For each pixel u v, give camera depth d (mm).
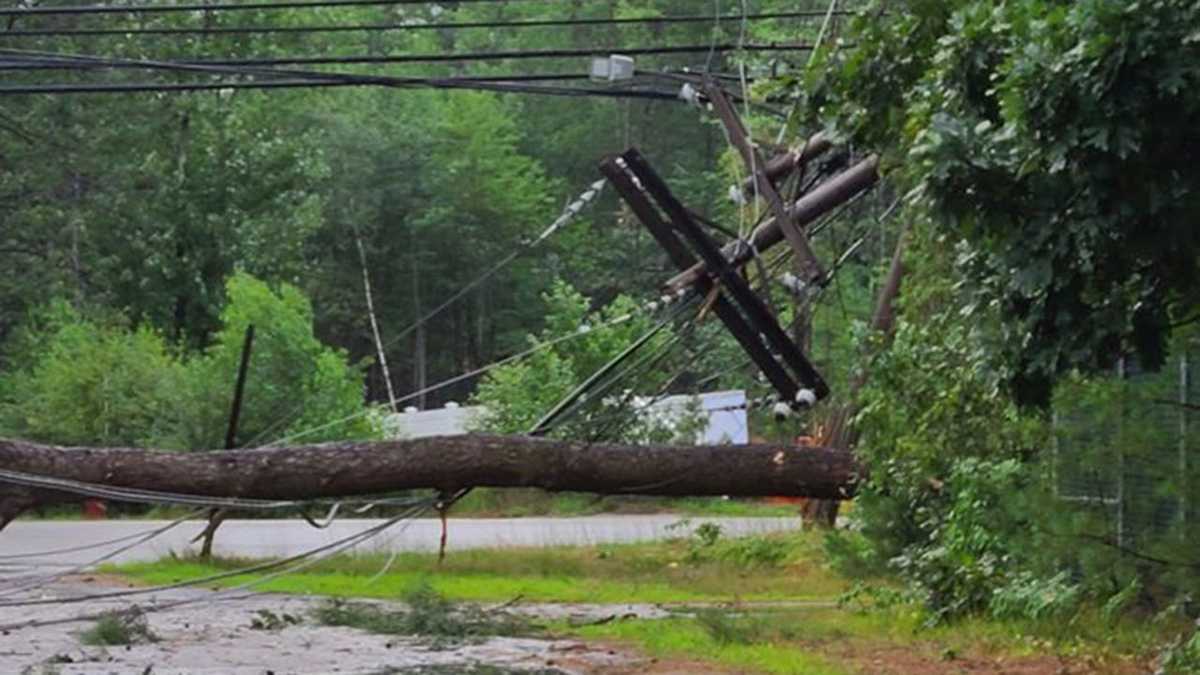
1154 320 12812
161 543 38906
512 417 51250
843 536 26250
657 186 24344
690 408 47656
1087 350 12711
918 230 21422
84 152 63094
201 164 66188
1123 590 18688
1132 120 11711
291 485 22406
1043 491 19047
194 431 50562
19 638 22125
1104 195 12023
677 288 24422
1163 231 12164
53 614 25125
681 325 25844
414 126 85938
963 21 13656
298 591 28562
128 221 65312
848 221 38344
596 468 23656
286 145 68000
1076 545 18672
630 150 24328
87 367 55156
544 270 85125
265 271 67000
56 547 37875
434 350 87000
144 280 65062
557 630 22516
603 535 40625
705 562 32531
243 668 18859
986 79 13617
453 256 85750
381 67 88688
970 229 12641
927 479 22500
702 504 56219
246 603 26625
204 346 68062
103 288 65938
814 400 24812
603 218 89250
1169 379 17828
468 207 85375
